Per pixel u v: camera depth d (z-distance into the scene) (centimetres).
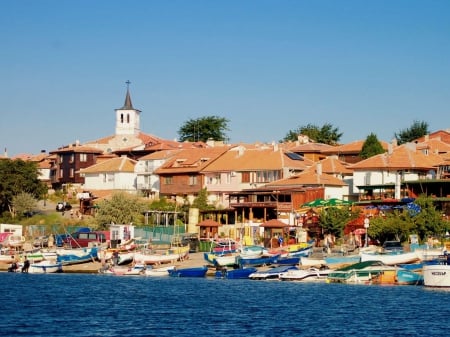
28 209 14038
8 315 6619
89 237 11806
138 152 17412
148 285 8981
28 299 7675
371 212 10969
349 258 9525
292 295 7912
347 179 13612
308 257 9806
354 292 8138
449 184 11738
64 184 17525
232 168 13962
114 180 16000
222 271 9888
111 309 6975
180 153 15450
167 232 12106
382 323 6166
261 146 16100
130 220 12825
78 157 17500
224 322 6238
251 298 7694
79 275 10412
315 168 13038
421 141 16450
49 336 5625
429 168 12750
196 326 6050
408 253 9281
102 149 18950
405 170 12644
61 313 6744
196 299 7638
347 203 11225
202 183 14312
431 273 8538
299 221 11462
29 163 14700
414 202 10512
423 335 5666
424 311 6756
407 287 8619
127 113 19450
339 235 10881
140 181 15862
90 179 16338
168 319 6394
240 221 12481
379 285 8838
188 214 12962
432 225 10175
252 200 12500
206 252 10781
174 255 10612
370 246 10056
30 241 12331
